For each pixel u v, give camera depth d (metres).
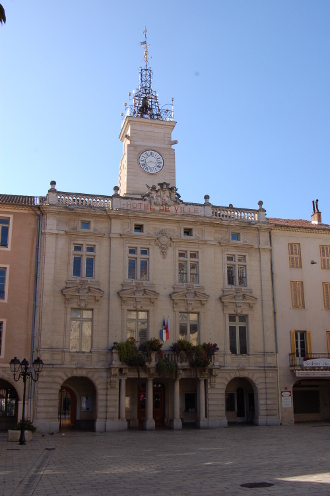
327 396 40.56
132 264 36.53
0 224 34.59
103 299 35.09
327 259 40.88
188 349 34.69
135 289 35.53
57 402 32.50
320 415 40.12
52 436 29.69
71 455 20.77
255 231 39.81
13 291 33.59
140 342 35.19
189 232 38.41
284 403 37.09
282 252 39.94
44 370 32.66
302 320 38.94
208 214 38.78
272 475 15.01
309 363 37.28
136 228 37.31
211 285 37.53
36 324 33.38
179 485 13.72
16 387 32.25
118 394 33.66
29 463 18.39
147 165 43.31
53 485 14.02
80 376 33.56
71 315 34.47
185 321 36.66
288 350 38.09
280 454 20.11
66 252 35.06
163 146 44.38
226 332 37.09
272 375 37.25
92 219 36.25
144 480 14.65
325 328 39.31
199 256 37.84
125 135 43.72
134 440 27.09
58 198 36.03
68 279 34.62
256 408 36.75
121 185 45.50
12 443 25.56
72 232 35.22
